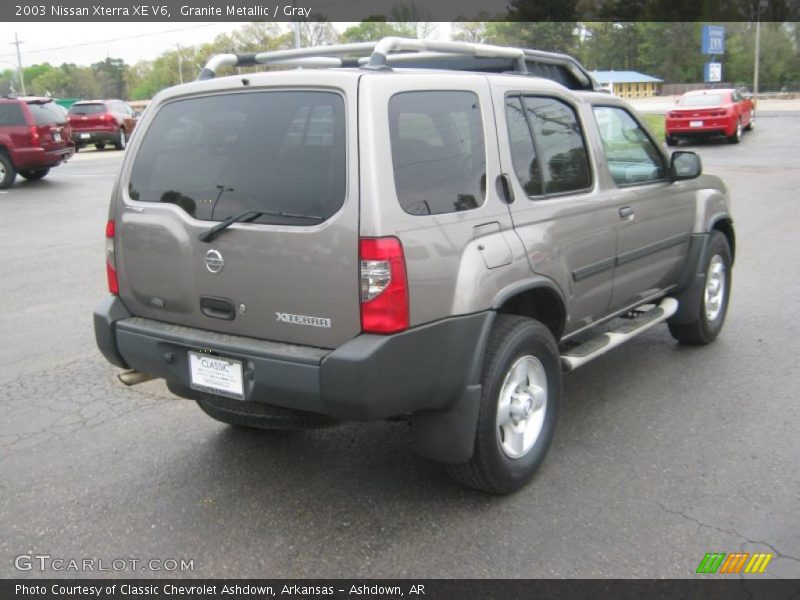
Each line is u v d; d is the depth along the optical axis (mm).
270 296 3332
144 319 3877
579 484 3891
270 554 3365
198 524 3621
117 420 4848
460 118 3574
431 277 3252
